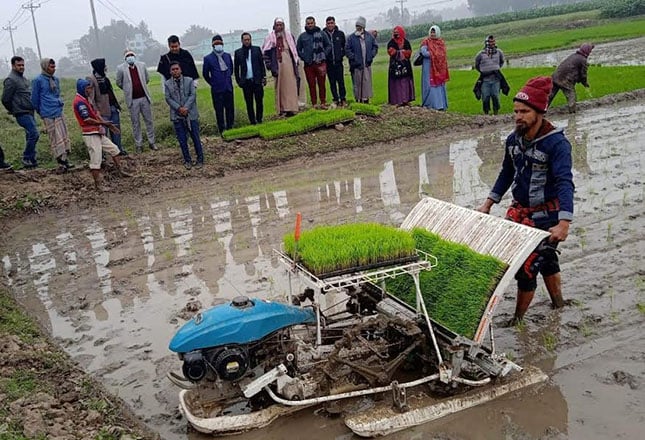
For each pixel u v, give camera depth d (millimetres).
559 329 5578
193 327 4297
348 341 4520
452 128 15039
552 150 5133
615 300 5980
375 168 12023
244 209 9977
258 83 14625
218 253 8070
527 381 4723
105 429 4281
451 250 4914
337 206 9664
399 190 10328
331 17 15484
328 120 14367
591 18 56594
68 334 6180
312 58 15242
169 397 4965
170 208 10414
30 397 4637
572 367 4965
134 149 14125
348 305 5445
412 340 4641
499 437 4207
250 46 14406
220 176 12234
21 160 13617
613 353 5109
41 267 8211
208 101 22469
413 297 5004
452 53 39062
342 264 4402
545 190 5285
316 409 4582
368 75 16281
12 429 4156
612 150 11695
